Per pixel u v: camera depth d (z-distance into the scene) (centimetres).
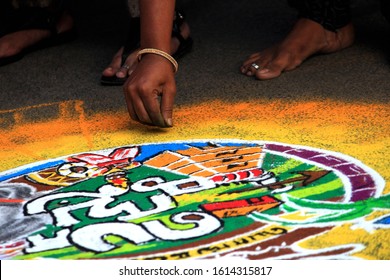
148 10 207
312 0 257
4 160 202
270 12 316
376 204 166
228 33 296
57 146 208
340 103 225
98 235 160
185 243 154
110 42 294
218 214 166
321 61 260
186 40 274
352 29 270
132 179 185
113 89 248
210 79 251
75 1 346
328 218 161
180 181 182
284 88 239
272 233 156
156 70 204
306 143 200
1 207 175
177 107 230
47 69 269
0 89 254
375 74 246
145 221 164
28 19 282
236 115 221
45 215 170
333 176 181
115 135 213
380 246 150
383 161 187
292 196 172
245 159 192
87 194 179
